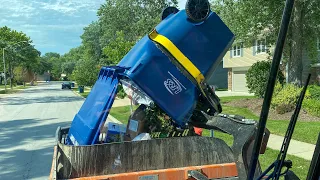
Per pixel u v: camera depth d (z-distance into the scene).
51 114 20.92
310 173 1.70
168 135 4.57
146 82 4.20
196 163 3.98
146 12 39.72
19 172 8.16
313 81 24.08
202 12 4.44
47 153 10.10
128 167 3.79
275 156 8.02
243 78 35.19
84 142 4.20
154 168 3.86
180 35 4.36
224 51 4.52
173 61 4.27
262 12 17.11
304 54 23.69
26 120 18.23
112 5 41.34
